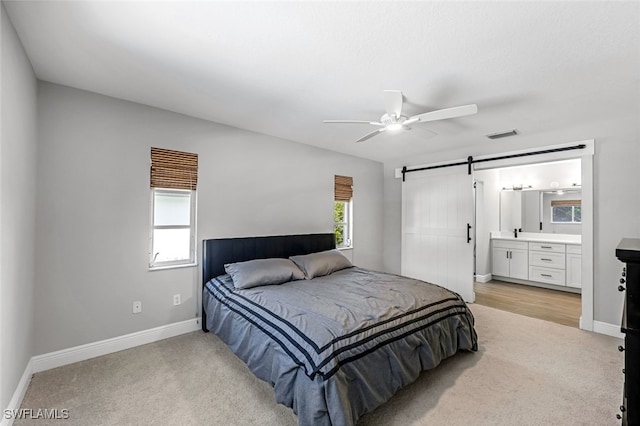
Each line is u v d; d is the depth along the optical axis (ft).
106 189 8.57
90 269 8.29
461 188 14.52
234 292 8.82
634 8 4.82
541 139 11.84
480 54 6.26
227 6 4.91
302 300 7.75
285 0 4.76
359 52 6.25
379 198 17.83
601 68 6.77
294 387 5.53
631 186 9.87
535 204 18.38
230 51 6.28
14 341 5.91
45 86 7.65
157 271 9.51
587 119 10.20
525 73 7.06
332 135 12.46
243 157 11.62
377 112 9.78
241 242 11.18
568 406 6.24
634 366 2.97
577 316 11.92
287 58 6.52
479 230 18.12
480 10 4.94
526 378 7.30
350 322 6.34
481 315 12.01
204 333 10.05
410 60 6.54
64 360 7.82
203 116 10.24
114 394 6.59
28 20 5.30
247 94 8.42
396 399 6.47
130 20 5.29
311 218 14.14
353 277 10.62
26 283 6.74
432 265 15.60
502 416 5.93
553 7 4.85
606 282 10.25
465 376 7.39
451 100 8.61
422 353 6.98
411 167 16.60
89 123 8.29
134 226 9.06
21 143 6.19
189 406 6.23
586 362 8.11
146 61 6.72
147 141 9.31
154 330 9.41
